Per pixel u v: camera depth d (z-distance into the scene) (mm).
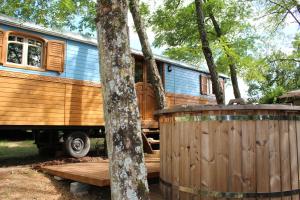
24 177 6680
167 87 12125
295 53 17500
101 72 3766
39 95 8367
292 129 4973
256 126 4688
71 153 9484
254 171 4656
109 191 6262
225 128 4730
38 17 10680
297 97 10938
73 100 9102
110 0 3754
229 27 13406
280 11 14586
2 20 7637
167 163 5527
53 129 9359
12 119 7805
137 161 3578
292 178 4918
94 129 10586
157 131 11078
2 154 10695
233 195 4648
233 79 13875
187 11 12789
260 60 11500
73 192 6094
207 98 14617
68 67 9031
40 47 8578
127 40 3791
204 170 4836
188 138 5047
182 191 5109
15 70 7949
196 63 12062
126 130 3580
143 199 3541
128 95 3668
